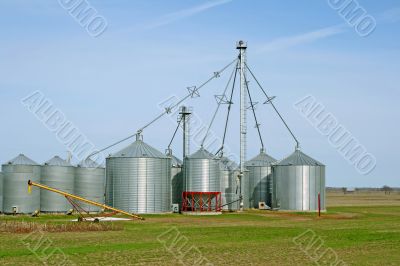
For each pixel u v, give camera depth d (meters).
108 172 96.50
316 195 104.62
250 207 117.12
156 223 71.19
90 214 86.69
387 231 60.03
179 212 99.00
